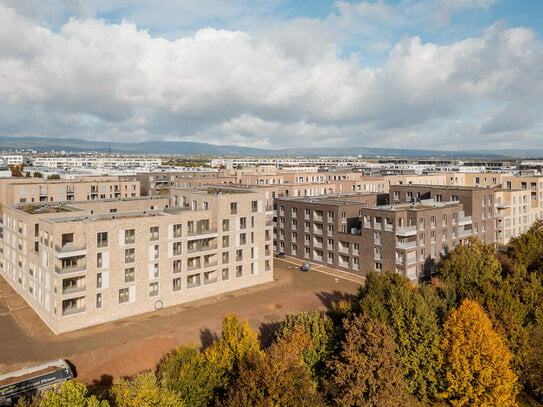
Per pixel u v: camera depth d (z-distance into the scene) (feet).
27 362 181.78
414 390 175.32
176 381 144.56
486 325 166.81
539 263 271.90
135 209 311.27
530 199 446.19
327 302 263.29
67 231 212.64
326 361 167.22
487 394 159.02
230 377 153.28
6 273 283.18
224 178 579.48
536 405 180.96
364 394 149.38
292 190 504.84
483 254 269.85
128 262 229.04
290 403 132.46
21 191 437.58
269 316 240.53
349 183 532.73
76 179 528.22
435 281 241.55
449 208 317.83
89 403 110.22
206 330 218.59
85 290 215.10
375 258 304.91
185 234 252.62
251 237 288.92
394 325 178.29
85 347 196.65
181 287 253.24
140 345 200.75
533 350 180.96
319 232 346.95
